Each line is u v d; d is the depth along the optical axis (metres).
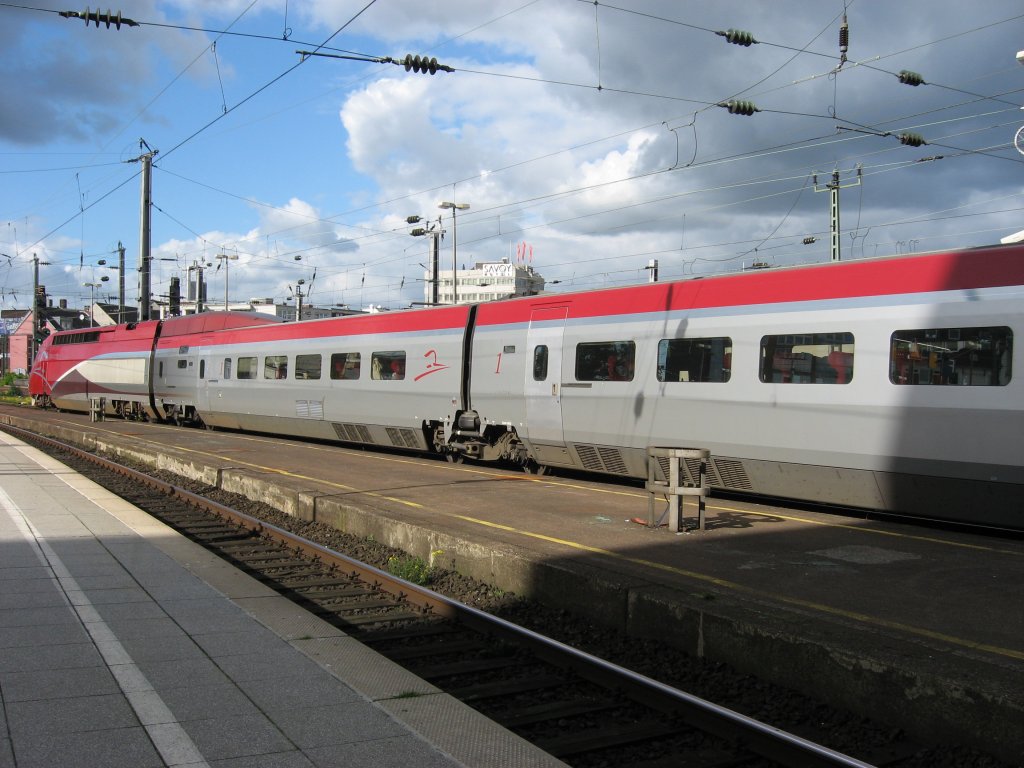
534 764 3.94
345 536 10.96
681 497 9.34
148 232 31.41
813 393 10.86
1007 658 5.04
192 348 27.83
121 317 50.31
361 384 19.56
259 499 13.96
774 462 11.44
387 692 4.84
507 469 16.81
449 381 17.03
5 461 18.62
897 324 10.12
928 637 5.51
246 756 3.92
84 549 8.77
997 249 9.46
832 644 5.16
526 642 6.35
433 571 8.83
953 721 4.53
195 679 4.98
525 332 15.30
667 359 12.73
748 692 5.38
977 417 9.36
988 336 9.34
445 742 4.16
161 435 24.91
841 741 4.70
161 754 3.91
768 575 7.36
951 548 8.70
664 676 5.74
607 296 13.94
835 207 27.48
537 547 8.32
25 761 3.80
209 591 7.13
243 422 25.14
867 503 10.70
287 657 5.45
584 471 15.12
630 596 6.57
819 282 11.00
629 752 4.71
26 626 5.99
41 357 43.62
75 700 4.59
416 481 14.09
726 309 12.00
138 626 6.06
